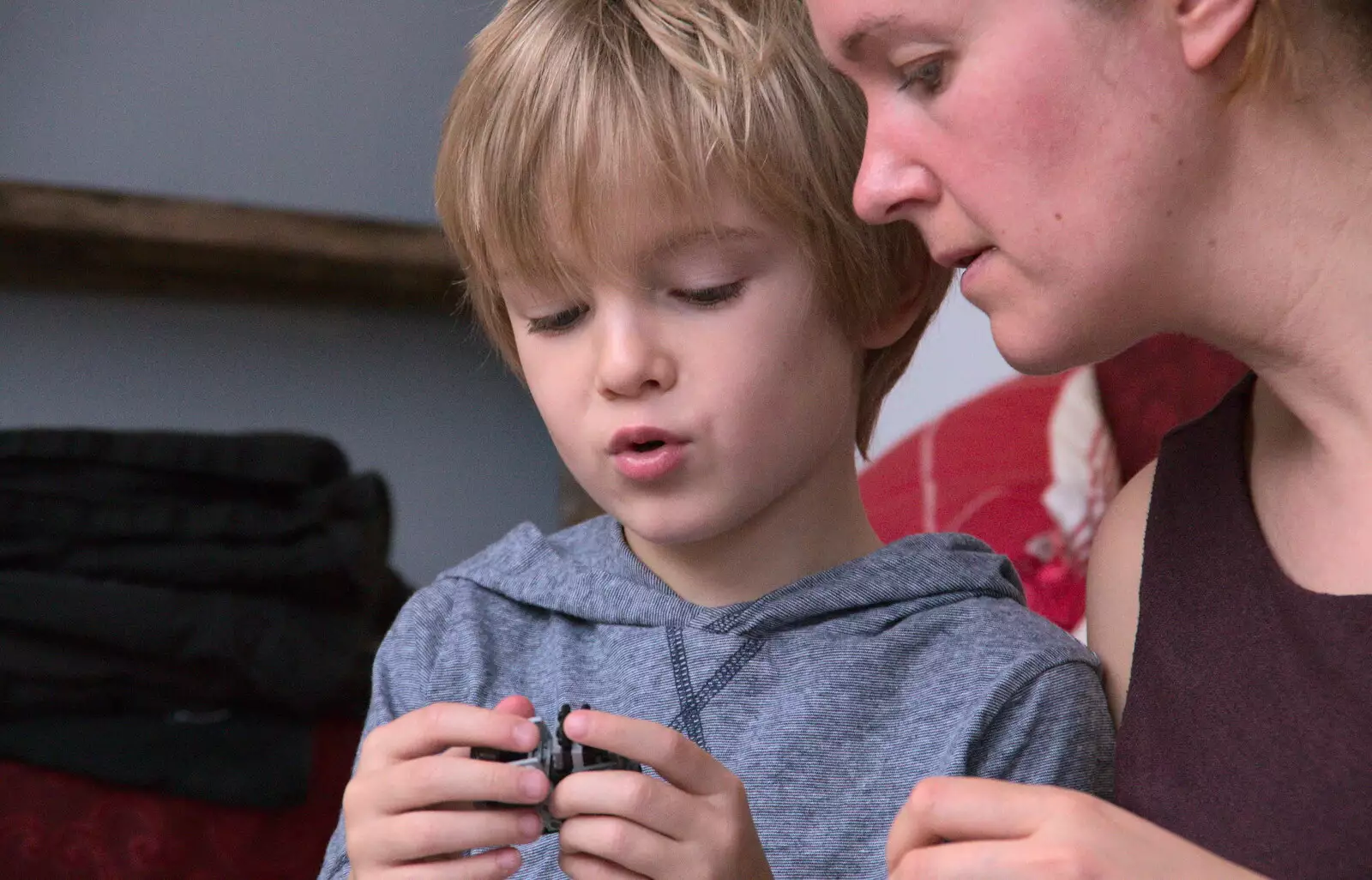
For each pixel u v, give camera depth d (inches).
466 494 86.6
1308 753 25.7
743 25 34.8
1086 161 24.5
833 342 35.4
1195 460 31.0
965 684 34.6
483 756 30.1
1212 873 21.4
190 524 56.8
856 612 36.6
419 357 85.7
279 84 84.7
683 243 33.1
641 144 33.0
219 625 55.2
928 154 25.9
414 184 87.4
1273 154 24.4
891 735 34.7
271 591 57.4
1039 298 25.9
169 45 82.5
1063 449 61.4
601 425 33.9
